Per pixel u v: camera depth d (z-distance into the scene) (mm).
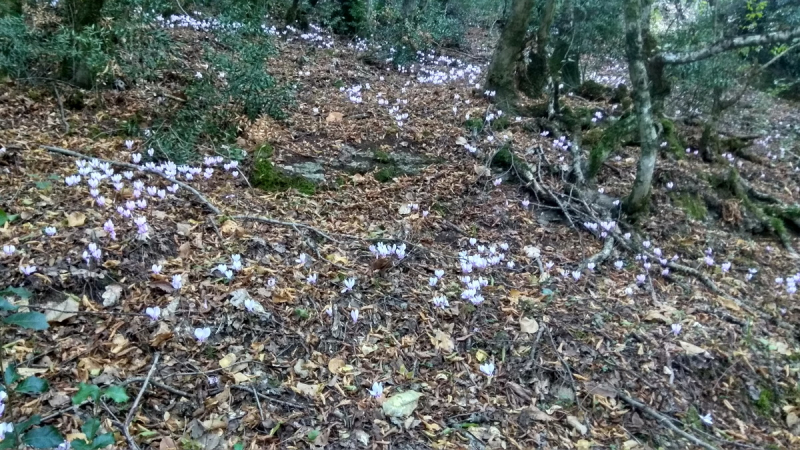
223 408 3322
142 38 7246
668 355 4340
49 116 6129
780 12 12375
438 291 4715
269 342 3865
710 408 4074
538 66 10453
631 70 5719
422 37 13422
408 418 3496
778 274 6219
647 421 3820
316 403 3492
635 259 5781
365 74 10812
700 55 5379
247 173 6129
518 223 6145
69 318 3584
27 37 6434
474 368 4023
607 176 7273
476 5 18953
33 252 3969
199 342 3693
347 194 6117
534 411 3725
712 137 9133
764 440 3846
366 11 13891
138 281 4027
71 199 4762
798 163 10258
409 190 6344
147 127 6426
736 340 4703
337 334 4074
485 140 7656
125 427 2971
